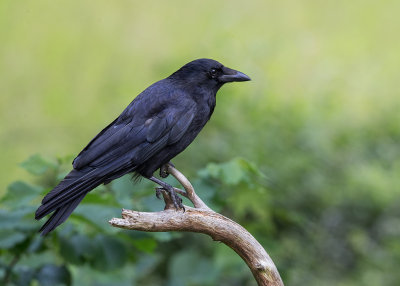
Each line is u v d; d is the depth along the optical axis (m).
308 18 24.42
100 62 22.27
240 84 13.48
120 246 7.19
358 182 12.85
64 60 22.69
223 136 11.78
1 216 6.56
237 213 8.65
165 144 6.87
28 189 6.73
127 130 6.74
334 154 13.67
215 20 18.62
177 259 9.61
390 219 12.80
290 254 11.22
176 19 23.97
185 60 13.94
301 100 15.03
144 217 5.42
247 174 7.49
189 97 7.15
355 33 23.98
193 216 5.52
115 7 24.34
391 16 25.12
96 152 6.53
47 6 24.44
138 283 10.58
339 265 11.79
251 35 22.02
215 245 9.42
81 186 6.23
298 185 12.09
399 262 12.04
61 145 17.42
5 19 23.58
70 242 7.07
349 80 19.12
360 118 16.14
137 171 6.86
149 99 6.99
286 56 18.02
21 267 7.26
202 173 7.16
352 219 12.63
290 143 12.83
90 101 20.41
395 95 18.34
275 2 24.75
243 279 10.71
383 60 21.88
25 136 17.92
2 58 22.56
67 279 7.21
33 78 21.73
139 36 23.53
